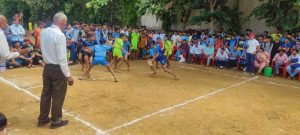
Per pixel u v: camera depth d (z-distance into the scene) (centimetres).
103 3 1734
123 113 621
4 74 963
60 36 491
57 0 2441
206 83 954
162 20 1838
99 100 703
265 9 1277
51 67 509
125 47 1340
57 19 502
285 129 577
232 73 1188
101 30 1364
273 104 746
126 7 1922
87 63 1005
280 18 1241
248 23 1533
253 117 637
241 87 926
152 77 1005
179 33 1555
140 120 586
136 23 2009
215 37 1385
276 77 1142
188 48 1463
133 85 870
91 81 897
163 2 1641
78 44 1248
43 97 527
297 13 1230
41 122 534
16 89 775
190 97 769
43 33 507
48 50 505
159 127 554
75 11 2216
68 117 585
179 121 589
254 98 795
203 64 1395
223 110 673
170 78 1006
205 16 1487
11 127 524
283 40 1192
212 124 582
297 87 973
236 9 1545
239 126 579
